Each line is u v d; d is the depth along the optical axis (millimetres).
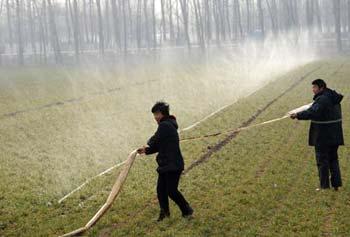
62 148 14359
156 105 8453
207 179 10945
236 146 14016
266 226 8320
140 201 9586
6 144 14727
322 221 8477
